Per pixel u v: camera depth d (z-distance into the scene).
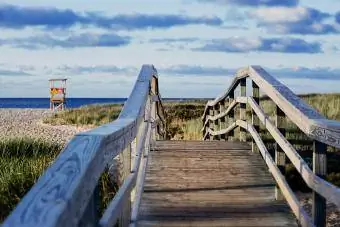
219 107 10.58
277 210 4.34
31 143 9.27
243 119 7.38
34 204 1.31
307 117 3.41
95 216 1.93
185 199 4.66
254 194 4.82
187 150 6.92
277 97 4.37
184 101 35.84
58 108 60.41
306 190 6.81
